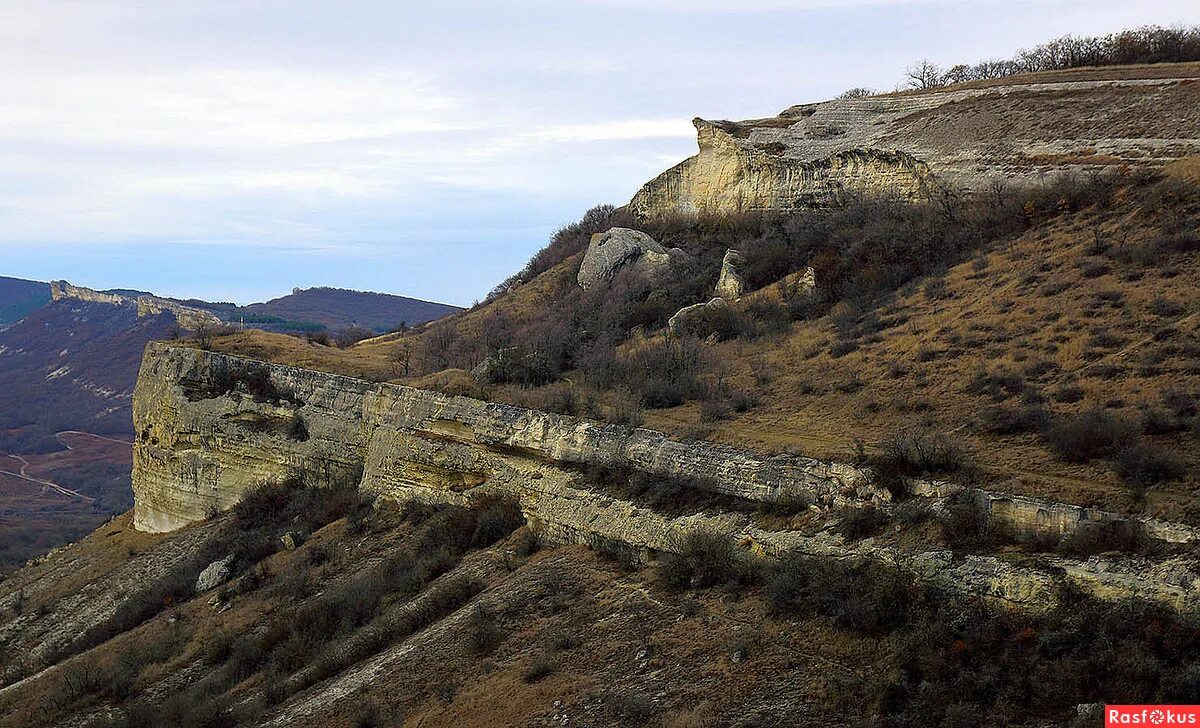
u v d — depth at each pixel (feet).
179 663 129.29
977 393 110.22
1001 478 83.76
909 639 71.15
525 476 127.54
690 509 101.86
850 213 194.49
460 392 150.71
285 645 119.55
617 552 106.93
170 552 178.50
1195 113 180.55
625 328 191.93
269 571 148.87
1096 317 118.52
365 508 155.63
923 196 195.62
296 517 168.55
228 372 195.93
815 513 90.94
